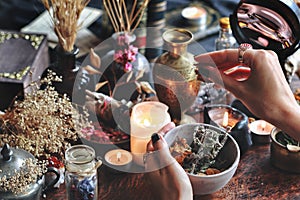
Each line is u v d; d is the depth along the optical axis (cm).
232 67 94
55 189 89
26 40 114
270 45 97
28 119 89
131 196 88
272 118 89
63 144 94
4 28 134
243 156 95
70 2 91
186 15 129
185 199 81
